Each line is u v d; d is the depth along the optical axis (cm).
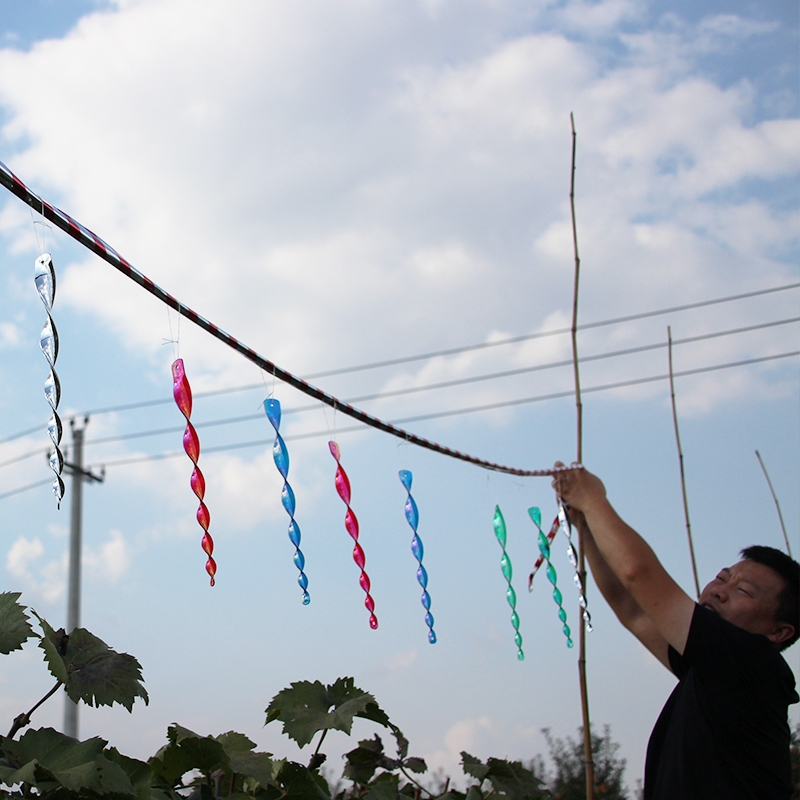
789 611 231
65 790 137
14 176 120
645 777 235
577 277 325
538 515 300
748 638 205
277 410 193
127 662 167
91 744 147
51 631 165
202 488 169
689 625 208
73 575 1240
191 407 168
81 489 1276
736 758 203
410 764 231
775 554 237
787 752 210
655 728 235
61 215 128
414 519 249
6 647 154
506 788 232
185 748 181
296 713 204
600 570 277
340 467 221
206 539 168
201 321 162
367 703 202
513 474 258
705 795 204
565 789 677
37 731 148
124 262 141
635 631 269
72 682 161
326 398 206
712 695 205
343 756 232
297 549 191
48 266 132
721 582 241
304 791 191
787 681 208
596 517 241
